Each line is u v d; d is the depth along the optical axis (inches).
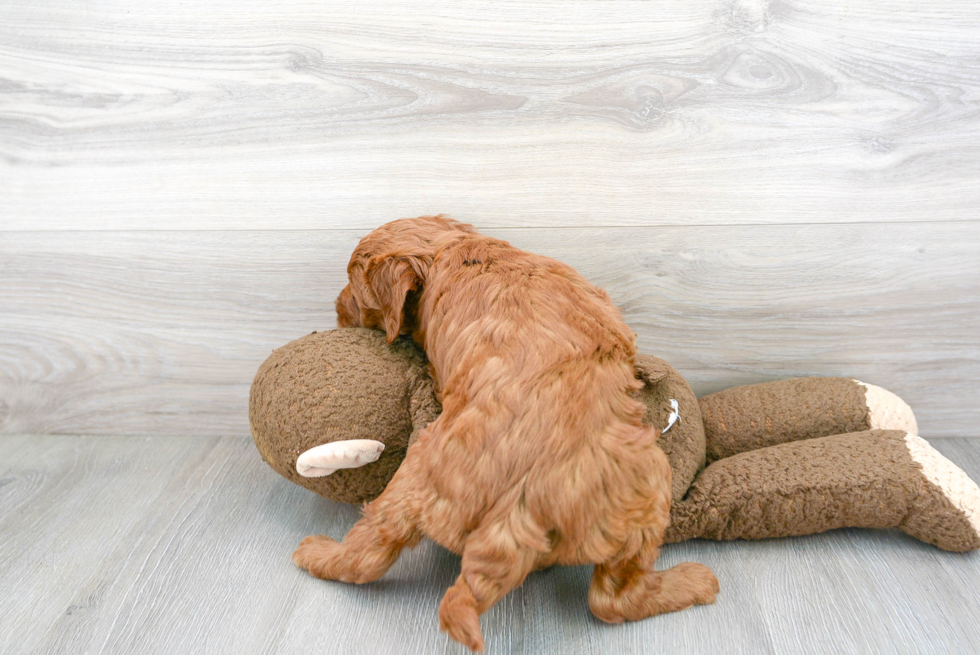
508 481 51.1
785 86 71.9
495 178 75.7
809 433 73.9
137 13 72.6
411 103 73.7
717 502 64.9
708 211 75.9
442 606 49.8
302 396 64.4
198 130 75.7
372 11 71.3
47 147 77.1
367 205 77.2
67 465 81.7
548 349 54.9
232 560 65.6
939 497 62.2
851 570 63.0
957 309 78.0
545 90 72.8
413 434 64.1
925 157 73.4
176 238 79.4
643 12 70.3
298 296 81.0
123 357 84.7
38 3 72.9
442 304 61.2
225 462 82.4
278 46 72.9
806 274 77.6
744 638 55.6
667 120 73.2
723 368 82.0
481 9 70.6
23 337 84.0
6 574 63.5
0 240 80.3
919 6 69.1
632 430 53.8
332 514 72.7
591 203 76.0
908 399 82.2
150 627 57.5
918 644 54.7
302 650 55.2
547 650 55.2
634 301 79.4
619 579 55.4
